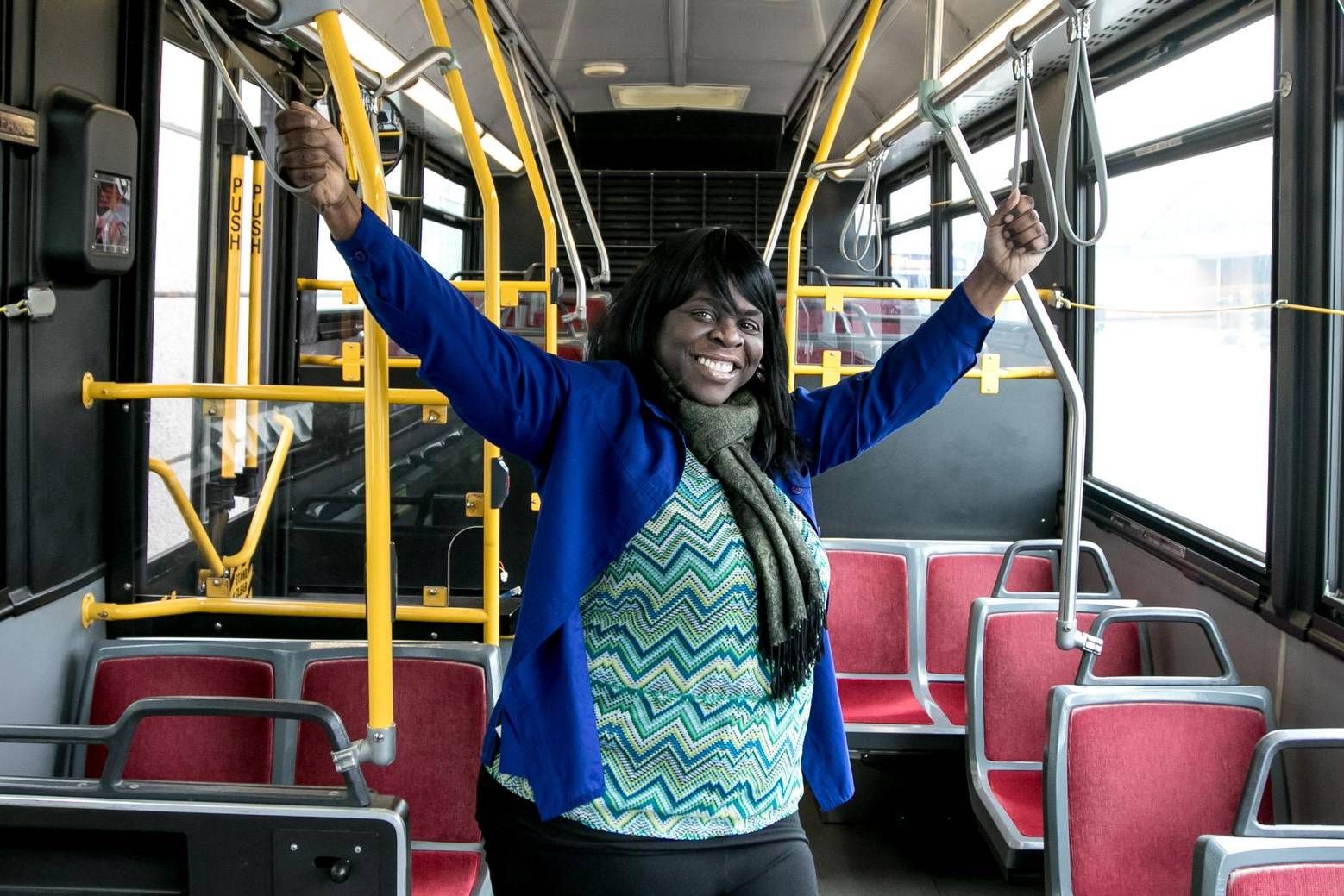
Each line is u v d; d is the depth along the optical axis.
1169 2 3.65
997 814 3.01
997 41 4.58
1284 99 3.03
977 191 1.71
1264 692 2.60
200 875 1.52
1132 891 2.53
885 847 3.62
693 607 1.40
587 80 6.70
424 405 2.95
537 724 1.36
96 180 2.89
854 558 4.01
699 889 1.41
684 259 1.49
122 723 1.52
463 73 6.02
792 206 8.72
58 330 2.91
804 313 4.17
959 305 1.71
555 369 1.45
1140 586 4.02
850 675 3.96
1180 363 3.78
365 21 4.54
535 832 1.41
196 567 3.09
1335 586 2.98
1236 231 3.40
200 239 3.92
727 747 1.41
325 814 1.51
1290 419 3.04
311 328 4.81
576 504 1.40
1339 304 2.95
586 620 1.42
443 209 8.04
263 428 3.08
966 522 4.43
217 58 1.27
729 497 1.45
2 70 2.66
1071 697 2.56
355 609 3.02
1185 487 3.75
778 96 7.20
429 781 2.55
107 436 3.13
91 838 1.54
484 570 2.90
